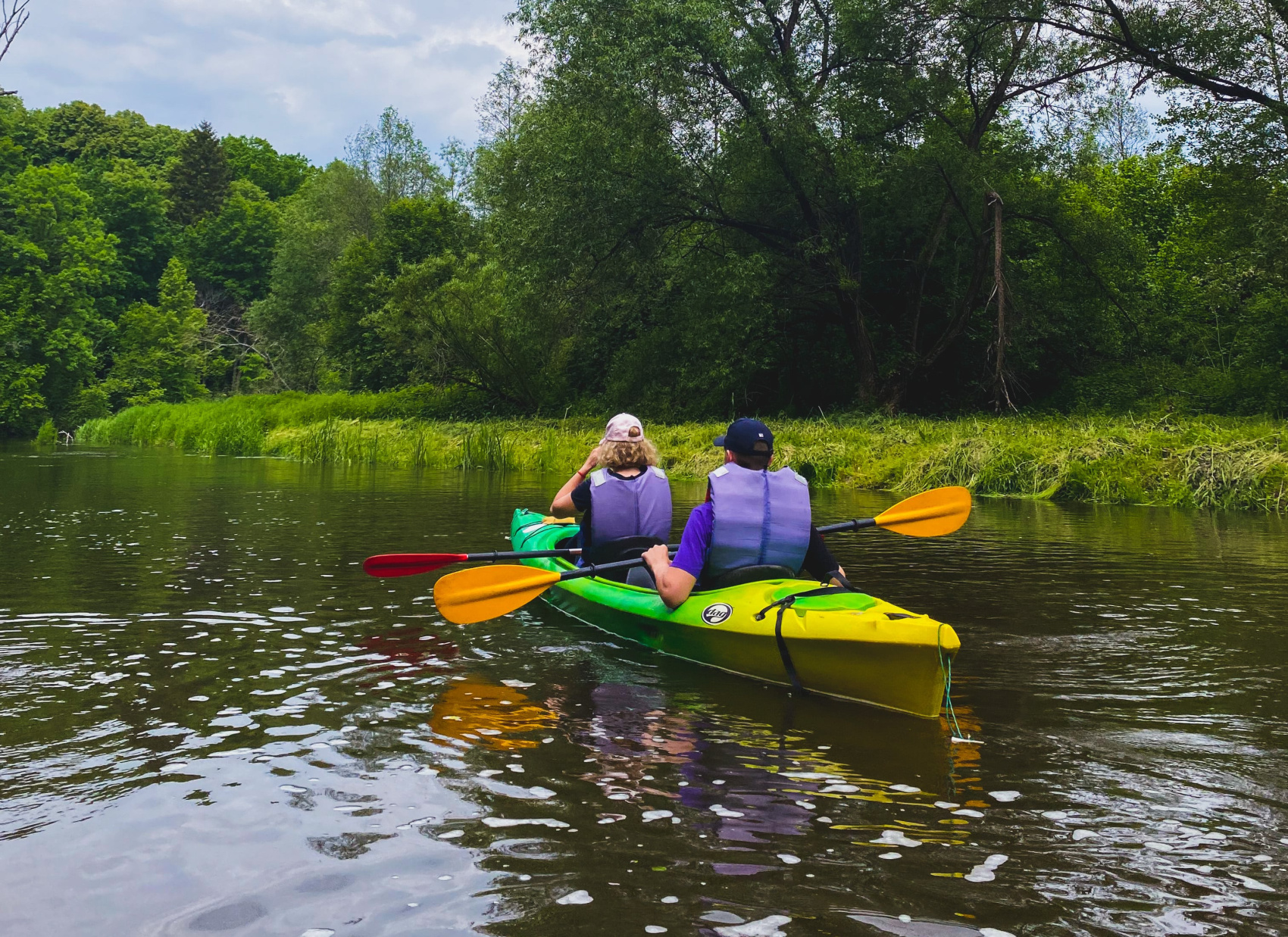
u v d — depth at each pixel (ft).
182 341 155.94
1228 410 57.06
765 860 7.01
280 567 19.43
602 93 62.75
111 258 135.13
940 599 16.60
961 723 10.26
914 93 61.98
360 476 46.14
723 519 13.17
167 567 19.36
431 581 18.02
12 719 10.16
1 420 111.75
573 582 16.21
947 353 74.28
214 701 10.81
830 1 61.26
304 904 6.41
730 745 9.58
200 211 211.00
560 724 10.21
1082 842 7.34
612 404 83.30
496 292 90.94
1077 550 22.47
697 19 56.54
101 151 222.07
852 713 10.69
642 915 6.26
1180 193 64.18
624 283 70.69
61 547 21.89
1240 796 8.24
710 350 68.44
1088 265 66.13
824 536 25.27
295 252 159.33
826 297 71.46
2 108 167.02
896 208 68.69
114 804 7.99
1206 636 13.87
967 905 6.40
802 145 60.64
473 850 7.18
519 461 53.88
